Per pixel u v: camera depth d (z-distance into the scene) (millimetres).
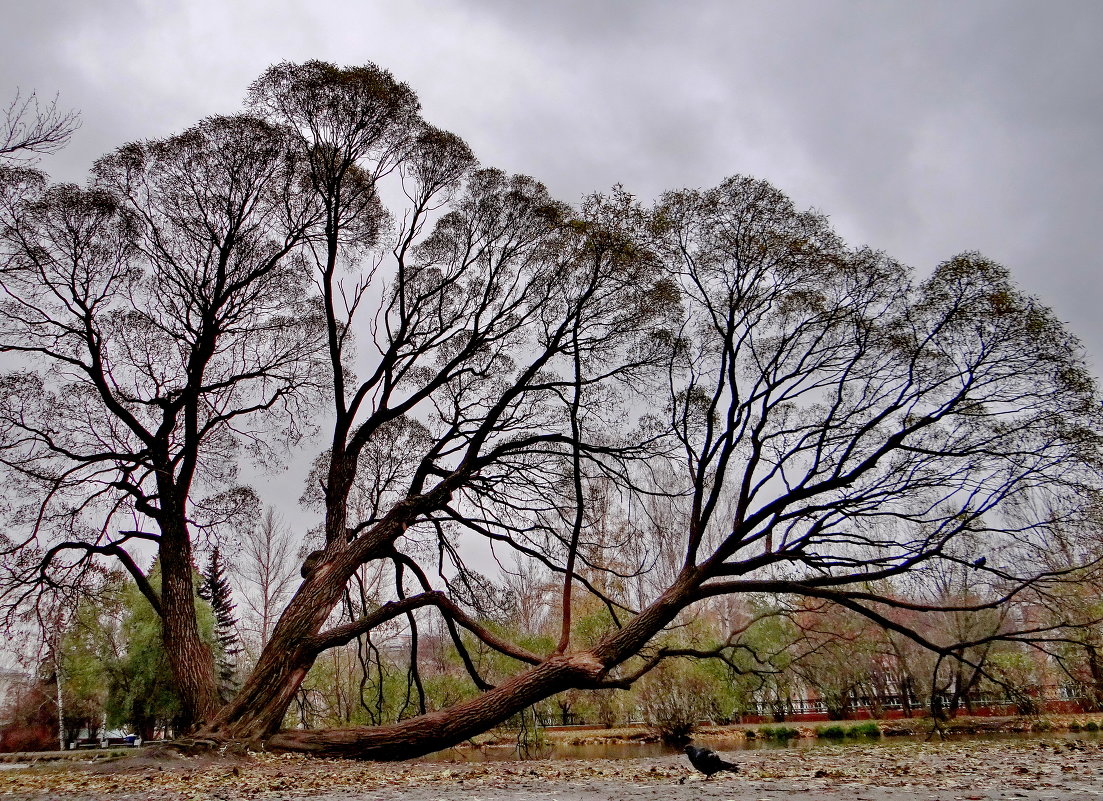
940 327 16922
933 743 19969
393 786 9680
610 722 31703
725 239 18266
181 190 18250
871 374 17688
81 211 17266
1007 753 14078
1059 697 31516
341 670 28672
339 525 18062
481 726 15742
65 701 42562
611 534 20062
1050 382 16203
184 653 15961
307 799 7840
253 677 15680
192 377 17453
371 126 18703
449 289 20922
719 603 42500
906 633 17625
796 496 17281
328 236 18844
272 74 17906
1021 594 18328
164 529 16875
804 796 7008
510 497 19609
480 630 17188
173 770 12492
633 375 19328
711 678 27984
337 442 18734
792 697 37938
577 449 18141
